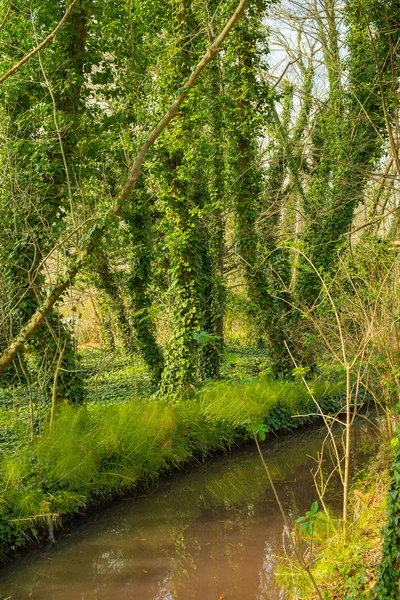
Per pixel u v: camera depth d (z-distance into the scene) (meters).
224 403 11.48
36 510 7.63
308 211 15.49
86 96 10.61
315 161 17.12
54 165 9.38
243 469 10.46
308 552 6.70
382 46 10.80
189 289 12.49
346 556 5.67
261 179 14.71
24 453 8.35
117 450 9.25
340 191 13.38
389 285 7.93
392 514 4.57
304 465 10.54
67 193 9.62
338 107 12.24
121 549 7.54
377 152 12.20
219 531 7.97
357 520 6.54
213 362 14.93
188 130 11.12
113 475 8.98
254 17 12.12
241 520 8.29
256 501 8.98
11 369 12.09
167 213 12.47
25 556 7.27
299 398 13.19
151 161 11.87
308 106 15.63
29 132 10.06
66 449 8.48
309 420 13.20
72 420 9.14
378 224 9.31
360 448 11.20
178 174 11.60
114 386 14.84
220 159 14.84
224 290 15.73
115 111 10.98
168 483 9.73
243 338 23.08
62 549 7.53
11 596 6.46
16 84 9.20
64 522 8.05
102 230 7.66
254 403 11.89
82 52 9.95
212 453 10.93
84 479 8.52
